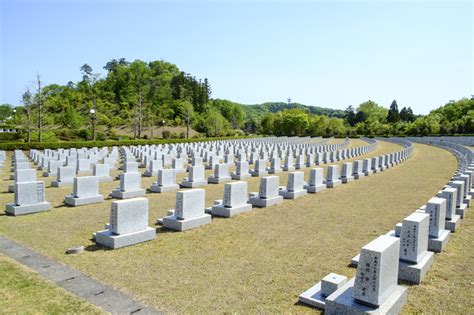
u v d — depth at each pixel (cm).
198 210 1037
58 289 593
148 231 882
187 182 1684
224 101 11894
